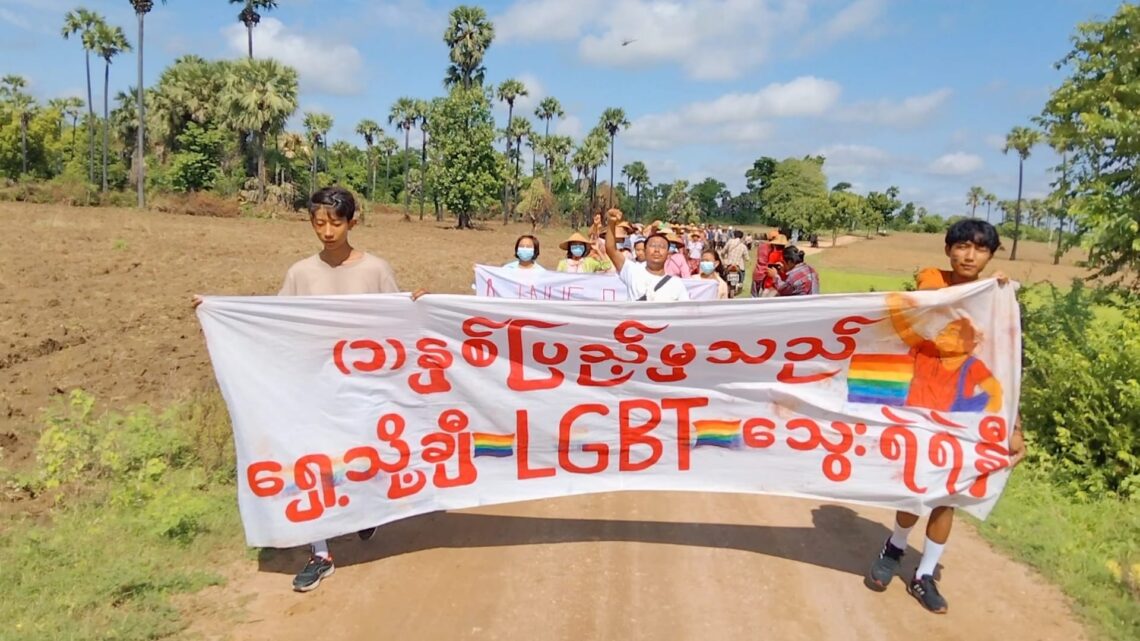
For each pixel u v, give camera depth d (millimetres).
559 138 88375
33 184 53125
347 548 5145
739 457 4840
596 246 11289
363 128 91438
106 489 5711
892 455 4629
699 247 19078
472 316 4707
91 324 12445
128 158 75000
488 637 4055
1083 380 6852
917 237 104875
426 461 4793
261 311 4504
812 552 5219
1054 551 5230
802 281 9430
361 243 37656
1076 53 9586
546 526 5555
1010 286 4430
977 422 4516
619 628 4168
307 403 4582
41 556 4625
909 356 4621
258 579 4648
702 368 4797
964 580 4879
